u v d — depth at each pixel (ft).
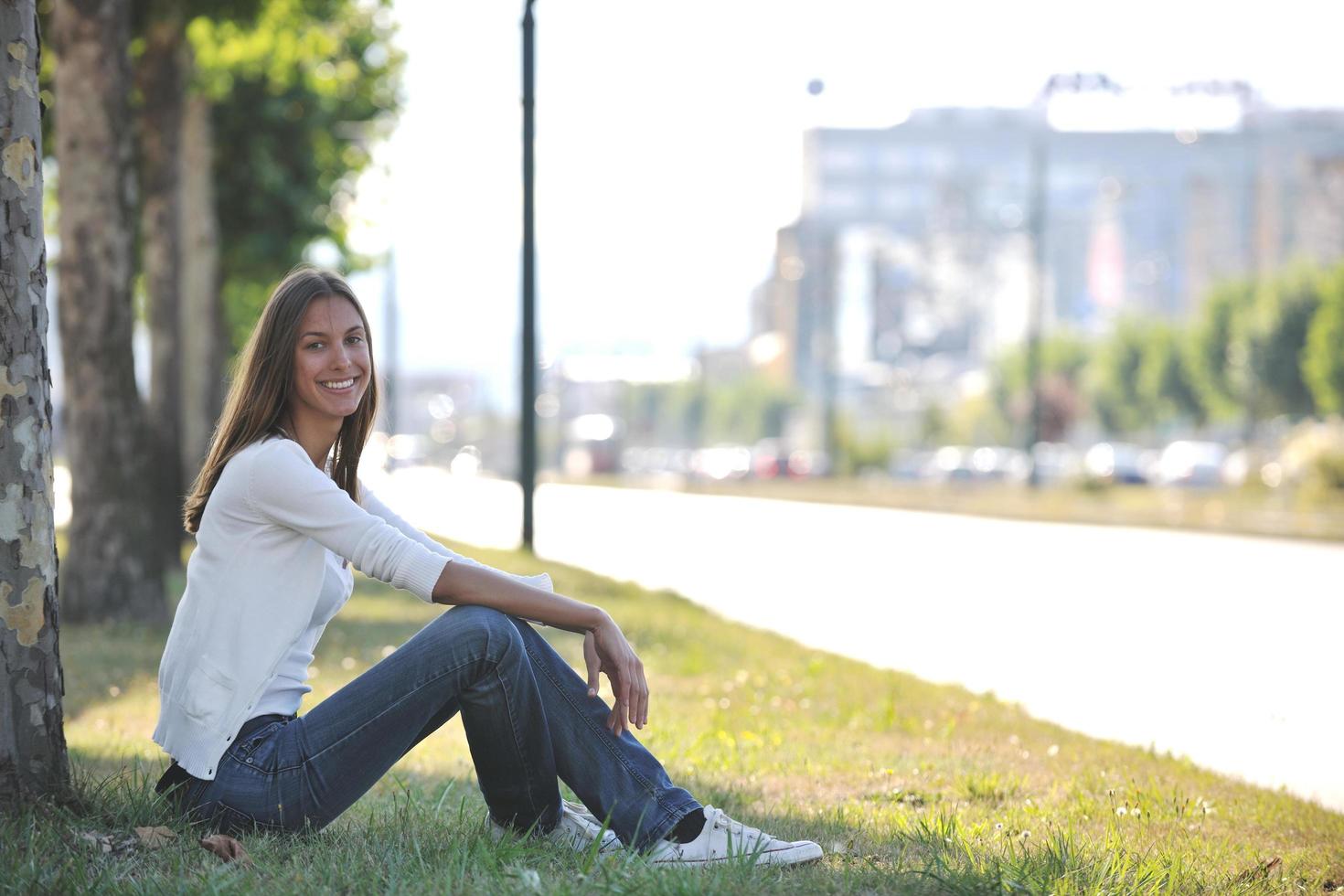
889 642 59.88
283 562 18.26
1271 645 59.72
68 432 55.31
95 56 53.01
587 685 18.62
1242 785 28.78
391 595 70.74
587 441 417.49
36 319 19.04
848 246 606.96
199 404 96.43
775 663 48.16
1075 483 234.58
